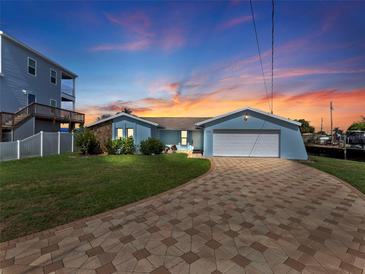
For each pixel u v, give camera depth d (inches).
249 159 518.6
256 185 257.9
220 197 208.4
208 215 161.5
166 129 768.9
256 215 162.1
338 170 361.1
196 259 103.3
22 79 647.1
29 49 659.4
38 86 711.1
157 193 219.0
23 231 131.3
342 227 141.9
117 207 176.7
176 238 124.6
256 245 117.3
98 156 551.5
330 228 140.3
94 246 114.7
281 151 552.7
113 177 293.1
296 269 96.4
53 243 117.5
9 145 447.8
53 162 434.0
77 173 319.6
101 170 347.3
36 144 517.7
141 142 624.4
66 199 195.2
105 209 171.5
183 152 709.9
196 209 174.6
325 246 117.2
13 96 616.4
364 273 94.1
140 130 676.7
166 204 186.1
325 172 346.6
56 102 799.7
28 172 323.6
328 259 104.7
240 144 577.3
